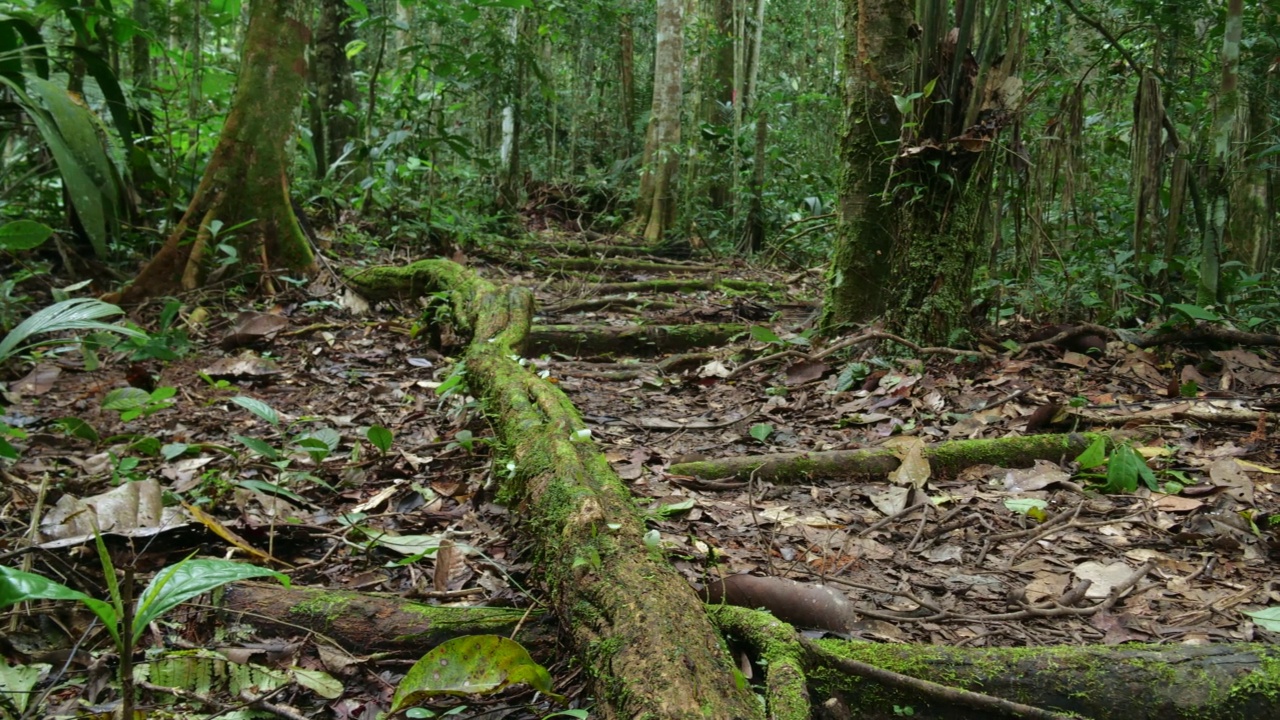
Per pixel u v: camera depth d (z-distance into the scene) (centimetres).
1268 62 516
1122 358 433
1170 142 478
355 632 194
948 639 202
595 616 165
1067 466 315
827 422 388
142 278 552
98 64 568
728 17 1393
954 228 455
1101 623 210
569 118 1811
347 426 369
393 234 799
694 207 1147
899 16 472
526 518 227
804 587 195
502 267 845
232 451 299
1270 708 162
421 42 892
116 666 180
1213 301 445
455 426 361
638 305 660
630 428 383
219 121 821
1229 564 239
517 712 168
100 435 344
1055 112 541
